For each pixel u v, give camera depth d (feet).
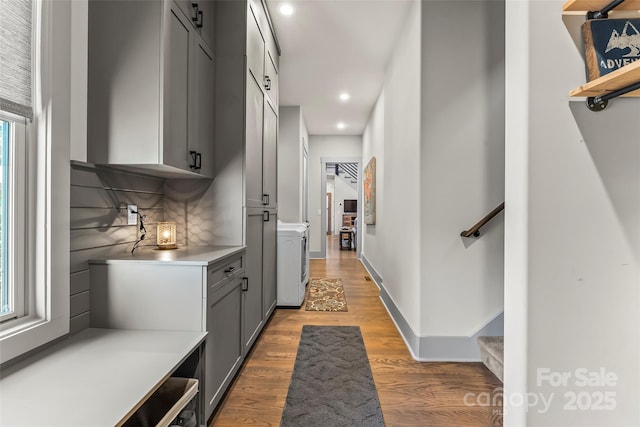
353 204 40.24
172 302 4.83
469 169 7.42
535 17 3.49
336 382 6.34
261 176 8.54
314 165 23.00
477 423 5.16
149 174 6.23
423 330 7.43
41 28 4.08
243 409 5.45
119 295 4.87
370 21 9.26
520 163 3.59
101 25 4.87
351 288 14.21
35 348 3.96
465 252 7.45
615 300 3.50
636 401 3.50
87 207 4.82
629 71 2.72
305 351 7.75
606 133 3.51
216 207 6.93
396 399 5.79
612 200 3.52
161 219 6.85
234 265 6.23
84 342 4.38
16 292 3.95
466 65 7.41
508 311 3.86
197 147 6.06
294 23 9.48
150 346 4.27
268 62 9.27
